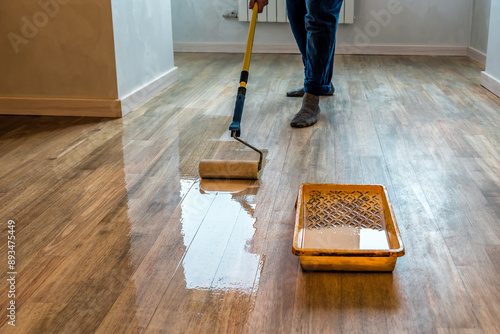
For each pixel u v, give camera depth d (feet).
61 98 8.77
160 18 10.53
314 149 6.99
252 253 4.42
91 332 3.45
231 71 12.53
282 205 5.32
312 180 5.95
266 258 4.34
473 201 5.33
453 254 4.35
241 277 4.07
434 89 10.46
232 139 7.45
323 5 7.66
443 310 3.65
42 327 3.50
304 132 7.75
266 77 11.80
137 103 9.35
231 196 5.55
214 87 10.84
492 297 3.78
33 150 7.07
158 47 10.50
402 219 4.96
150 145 7.23
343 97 9.85
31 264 4.26
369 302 3.74
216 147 7.13
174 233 4.76
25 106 8.85
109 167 6.41
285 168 6.33
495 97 9.73
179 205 5.34
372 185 5.16
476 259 4.28
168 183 5.90
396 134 7.59
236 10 15.14
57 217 5.09
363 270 4.09
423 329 3.46
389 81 11.24
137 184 5.88
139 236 4.71
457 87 10.61
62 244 4.58
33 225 4.93
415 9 14.56
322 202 5.02
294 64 13.41
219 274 4.12
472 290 3.87
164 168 6.36
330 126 8.02
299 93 9.92
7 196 5.58
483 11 13.35
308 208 4.91
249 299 3.79
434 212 5.10
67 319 3.59
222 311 3.66
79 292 3.89
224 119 8.48
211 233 4.76
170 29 11.18
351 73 12.13
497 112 8.69
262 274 4.11
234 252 4.44
